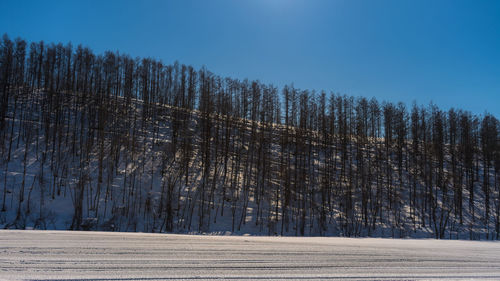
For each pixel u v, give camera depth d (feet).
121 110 186.29
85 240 35.94
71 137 150.00
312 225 121.60
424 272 28.27
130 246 33.32
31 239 35.09
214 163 152.25
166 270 24.72
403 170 179.22
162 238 40.63
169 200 111.14
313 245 41.19
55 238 36.45
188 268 25.57
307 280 23.80
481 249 46.75
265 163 154.81
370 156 192.65
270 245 38.78
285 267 27.37
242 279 23.21
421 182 167.84
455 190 157.07
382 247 42.98
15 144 134.10
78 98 184.96
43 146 137.69
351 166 170.30
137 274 23.35
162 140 165.27
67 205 106.52
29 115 162.71
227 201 126.31
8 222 93.40
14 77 185.47
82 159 133.39
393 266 29.84
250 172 146.30
